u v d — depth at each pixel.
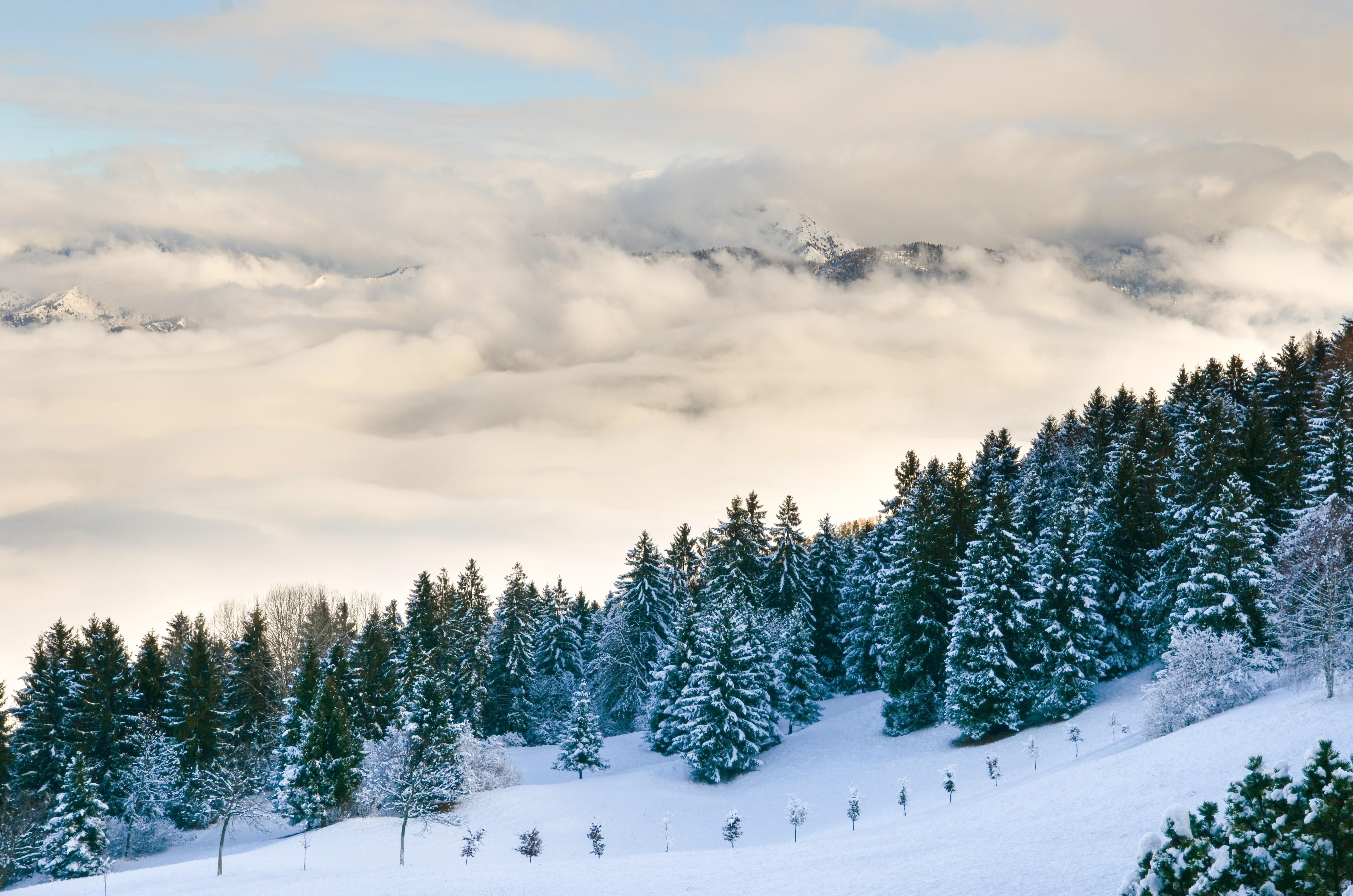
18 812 60.19
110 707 68.25
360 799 55.72
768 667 65.19
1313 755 12.74
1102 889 21.95
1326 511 47.25
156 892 36.19
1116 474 64.06
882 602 71.38
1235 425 69.62
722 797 56.56
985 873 25.55
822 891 26.81
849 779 56.12
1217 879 12.27
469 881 34.09
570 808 53.16
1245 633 47.81
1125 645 60.81
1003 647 55.94
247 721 74.50
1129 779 34.38
